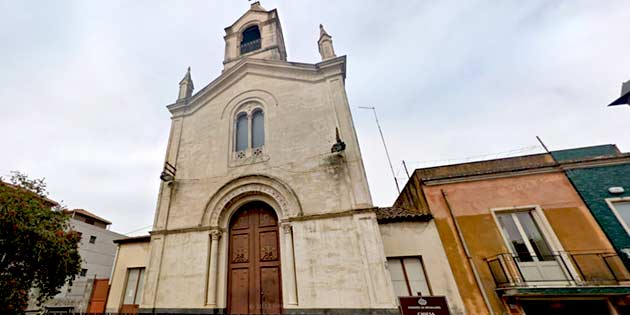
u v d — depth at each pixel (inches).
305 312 299.4
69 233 358.0
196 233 376.8
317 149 394.0
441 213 390.9
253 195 396.5
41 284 326.3
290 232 350.6
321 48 497.4
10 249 286.0
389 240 383.9
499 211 374.6
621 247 318.7
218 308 332.2
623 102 453.7
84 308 470.3
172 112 522.3
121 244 501.7
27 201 312.7
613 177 358.6
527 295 302.5
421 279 358.0
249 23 644.7
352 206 341.1
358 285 300.5
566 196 363.6
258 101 473.4
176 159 459.2
